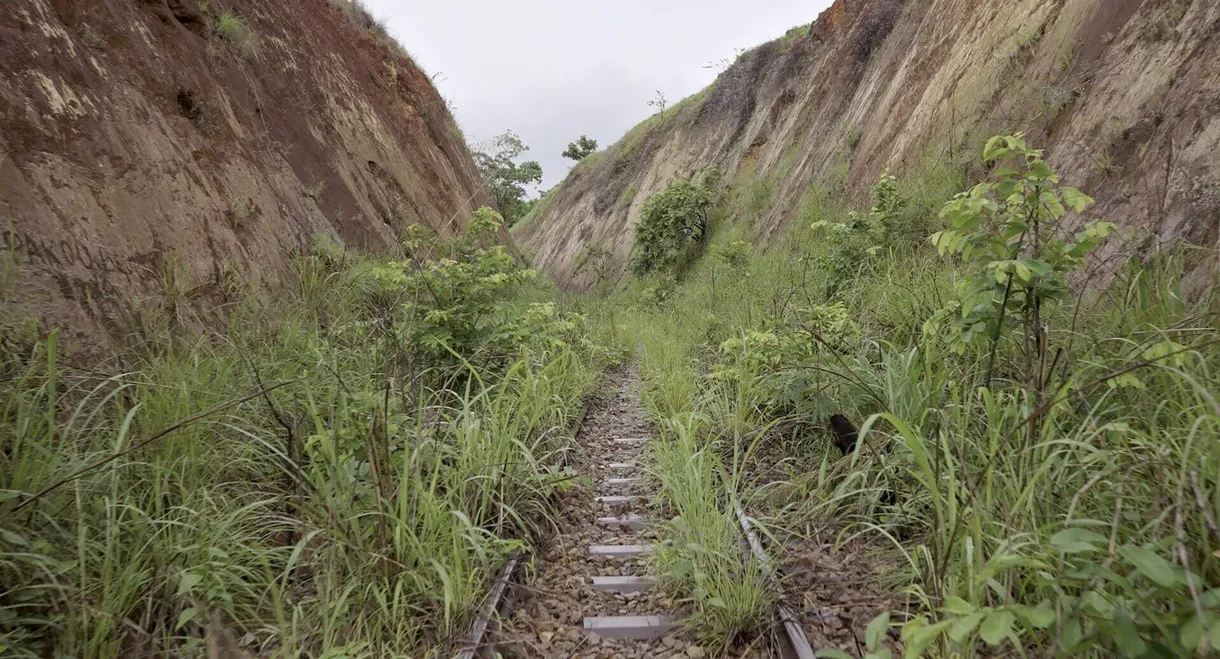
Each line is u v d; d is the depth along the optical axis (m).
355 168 12.31
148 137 6.45
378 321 5.73
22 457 3.11
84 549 2.83
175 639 2.85
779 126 27.94
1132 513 2.67
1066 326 4.36
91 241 5.06
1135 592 2.01
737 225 24.58
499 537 3.89
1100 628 2.00
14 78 5.22
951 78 12.57
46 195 4.91
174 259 5.74
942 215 3.67
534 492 4.57
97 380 3.99
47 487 3.05
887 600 3.19
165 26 8.21
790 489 4.53
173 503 3.48
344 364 5.33
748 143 29.62
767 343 6.03
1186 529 2.47
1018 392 3.83
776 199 22.53
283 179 9.02
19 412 3.19
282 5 13.64
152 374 4.19
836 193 16.20
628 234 38.22
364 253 9.58
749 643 3.04
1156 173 5.59
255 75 10.22
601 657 3.05
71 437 3.48
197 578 2.81
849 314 6.67
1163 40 6.46
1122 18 7.53
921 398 4.23
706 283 16.70
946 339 4.39
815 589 3.41
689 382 7.41
